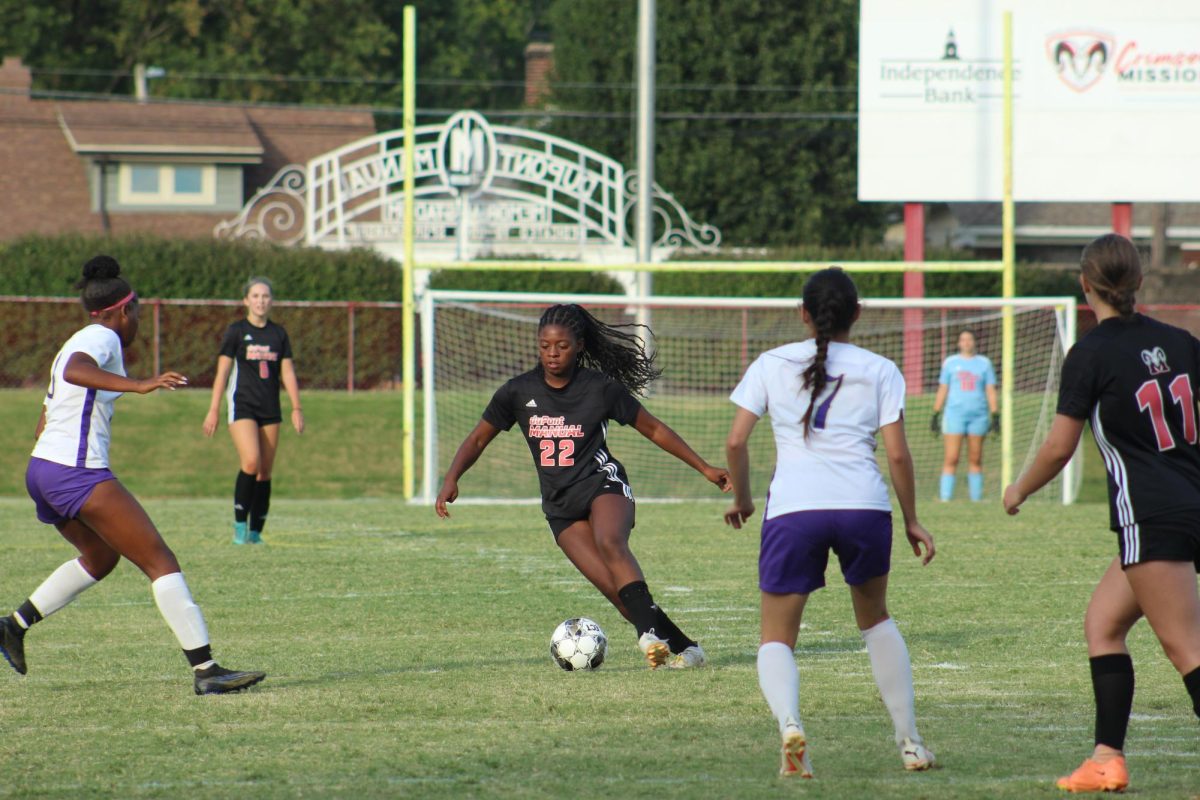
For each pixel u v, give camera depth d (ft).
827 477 57.16
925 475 246.06
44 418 78.28
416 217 417.49
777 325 374.22
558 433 83.87
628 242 420.77
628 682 78.43
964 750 61.57
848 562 57.52
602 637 83.25
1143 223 486.38
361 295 372.58
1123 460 54.19
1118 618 55.98
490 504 214.07
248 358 152.15
